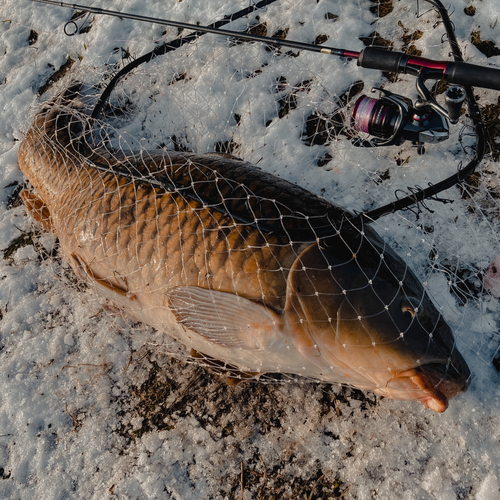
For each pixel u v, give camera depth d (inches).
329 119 29.4
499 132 27.3
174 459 25.4
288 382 25.9
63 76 37.1
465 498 22.6
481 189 26.5
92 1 38.4
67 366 28.2
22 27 39.7
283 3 33.5
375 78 30.1
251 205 23.0
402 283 22.0
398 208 22.7
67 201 26.8
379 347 21.4
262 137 30.8
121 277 25.2
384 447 23.8
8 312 30.4
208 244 22.8
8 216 33.4
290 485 24.1
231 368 26.2
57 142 29.0
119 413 27.0
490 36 29.2
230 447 25.2
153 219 23.9
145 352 28.0
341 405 24.9
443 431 23.5
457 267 25.6
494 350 24.3
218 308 23.0
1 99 37.2
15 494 26.0
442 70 22.8
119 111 34.2
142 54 35.3
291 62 31.9
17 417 27.5
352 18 31.8
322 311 21.9
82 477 25.9
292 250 22.1
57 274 31.0
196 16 35.3
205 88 32.7
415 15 30.9
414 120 24.8
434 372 21.2
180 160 25.4
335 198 28.3
